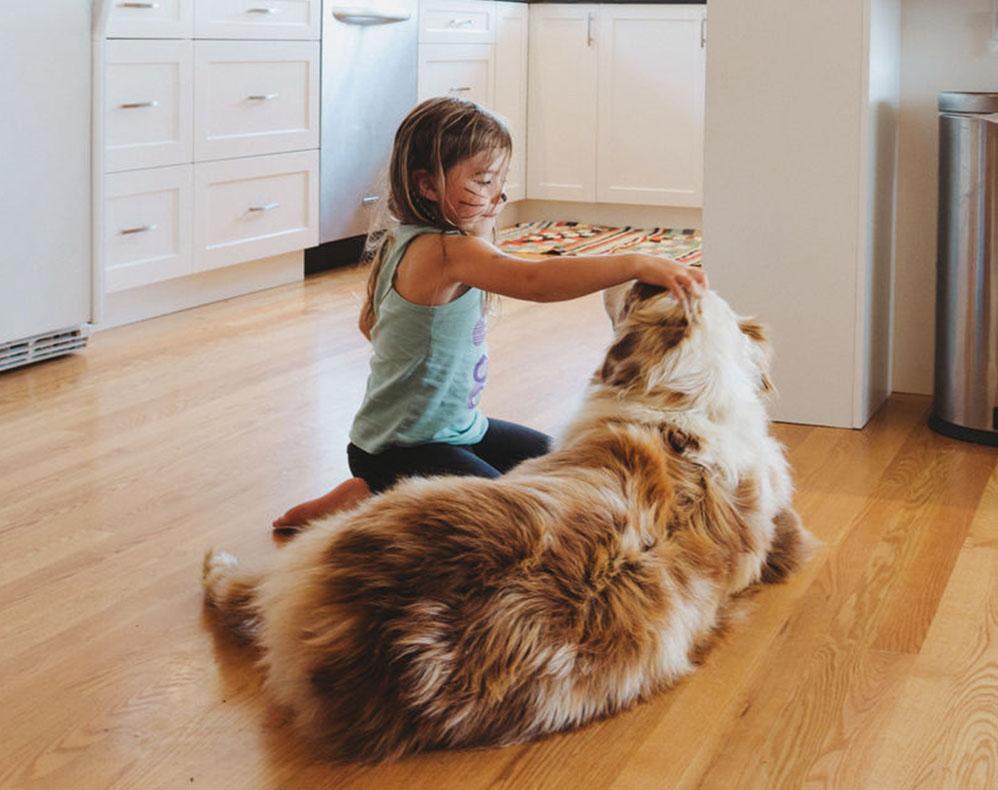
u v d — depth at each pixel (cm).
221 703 167
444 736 152
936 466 270
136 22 370
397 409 216
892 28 304
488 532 153
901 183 321
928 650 185
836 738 160
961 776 151
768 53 290
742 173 296
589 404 195
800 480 260
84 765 152
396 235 213
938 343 292
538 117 595
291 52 434
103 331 379
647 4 563
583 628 156
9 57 312
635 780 150
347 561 151
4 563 213
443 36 521
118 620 192
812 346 297
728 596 191
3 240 319
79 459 266
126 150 373
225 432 286
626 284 201
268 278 450
